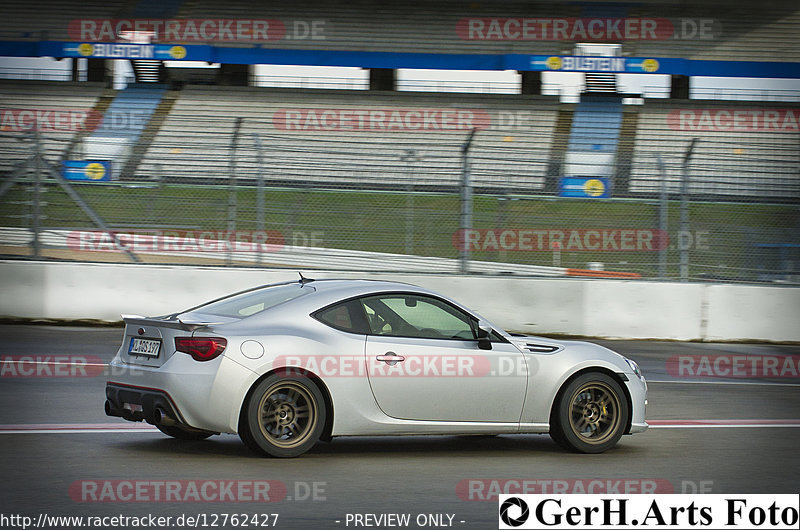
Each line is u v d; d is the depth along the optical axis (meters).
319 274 35.59
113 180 41.31
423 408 14.59
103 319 34.66
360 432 14.30
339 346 14.23
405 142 74.75
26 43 82.00
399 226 39.94
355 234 39.81
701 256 40.91
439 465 14.12
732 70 83.88
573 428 15.32
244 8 85.56
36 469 12.82
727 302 37.38
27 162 37.00
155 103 79.38
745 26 84.38
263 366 13.70
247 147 37.53
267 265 37.12
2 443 14.60
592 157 73.50
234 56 83.19
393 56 84.19
